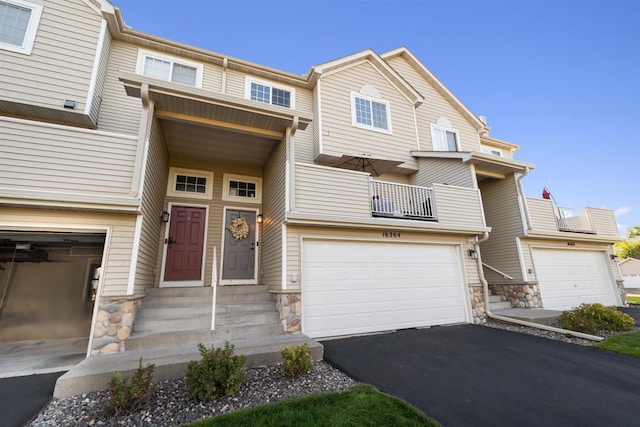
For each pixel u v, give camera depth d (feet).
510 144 41.63
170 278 21.39
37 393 10.30
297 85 27.40
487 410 9.11
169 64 23.27
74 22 18.62
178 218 22.79
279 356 13.41
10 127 13.25
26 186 13.00
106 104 20.26
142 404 9.39
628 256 90.84
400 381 11.41
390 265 21.74
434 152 27.50
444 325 22.36
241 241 24.29
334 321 19.02
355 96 27.73
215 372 9.96
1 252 17.93
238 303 18.33
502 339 18.04
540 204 29.86
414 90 30.07
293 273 18.25
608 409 9.13
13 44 16.96
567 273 30.63
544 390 10.59
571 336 18.75
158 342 13.98
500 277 29.55
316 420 8.29
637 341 16.97
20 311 17.95
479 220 25.02
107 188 14.25
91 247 19.31
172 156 23.44
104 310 13.48
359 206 20.52
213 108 17.19
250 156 23.85
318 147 24.73
